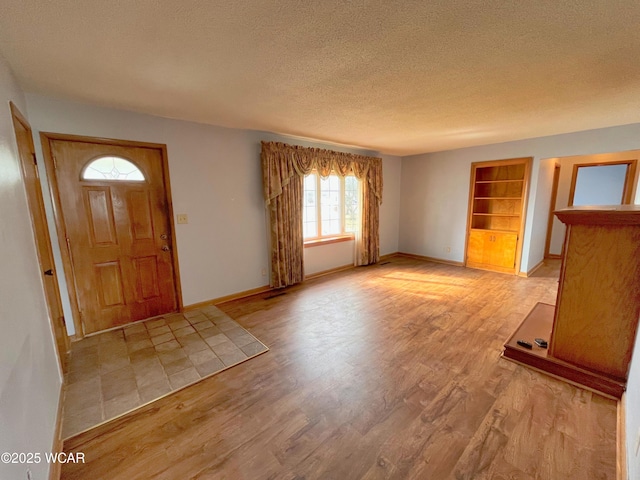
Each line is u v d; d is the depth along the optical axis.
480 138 4.27
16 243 1.43
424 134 3.95
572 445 1.53
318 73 1.99
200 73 1.97
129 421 1.74
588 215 1.83
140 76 2.01
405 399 1.90
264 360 2.36
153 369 2.25
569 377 2.03
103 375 2.18
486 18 1.38
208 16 1.34
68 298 2.63
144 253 3.08
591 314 1.94
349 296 3.83
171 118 3.06
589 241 1.90
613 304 1.85
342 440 1.59
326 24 1.42
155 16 1.34
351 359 2.37
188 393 1.98
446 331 2.82
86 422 1.72
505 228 5.11
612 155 4.96
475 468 1.41
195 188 3.31
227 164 3.54
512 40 1.59
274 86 2.21
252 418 1.75
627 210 1.70
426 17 1.37
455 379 2.09
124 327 2.96
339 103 2.62
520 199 4.70
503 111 2.90
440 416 1.75
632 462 1.24
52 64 1.81
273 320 3.12
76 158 2.62
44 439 1.35
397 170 6.12
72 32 1.46
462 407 1.82
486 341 2.62
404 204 6.23
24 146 2.02
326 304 3.56
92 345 2.61
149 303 3.16
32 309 1.53
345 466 1.43
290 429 1.67
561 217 1.96
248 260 3.88
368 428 1.66
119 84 2.14
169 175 3.11
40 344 1.58
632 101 2.60
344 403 1.87
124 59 1.76
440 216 5.62
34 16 1.31
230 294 3.74
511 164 4.69
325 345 2.59
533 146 4.32
